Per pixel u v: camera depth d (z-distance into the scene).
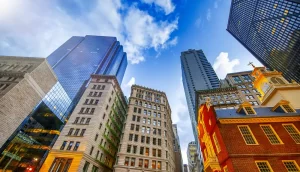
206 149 27.20
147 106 55.88
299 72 84.31
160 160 40.97
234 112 23.31
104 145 43.69
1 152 53.91
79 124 39.88
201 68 144.50
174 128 126.06
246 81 71.50
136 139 43.88
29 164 59.41
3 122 34.16
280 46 89.31
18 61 47.44
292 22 77.38
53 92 73.12
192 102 118.88
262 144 18.16
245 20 112.38
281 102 22.59
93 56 174.62
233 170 16.30
